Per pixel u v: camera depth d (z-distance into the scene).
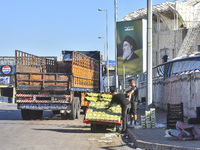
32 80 18.14
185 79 19.14
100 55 28.38
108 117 12.81
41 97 18.19
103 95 13.41
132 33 31.56
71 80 18.14
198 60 22.42
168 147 8.28
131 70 31.75
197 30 63.28
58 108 18.03
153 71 32.81
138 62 31.45
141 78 46.38
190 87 18.00
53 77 18.17
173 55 68.62
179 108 12.82
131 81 13.52
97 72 26.50
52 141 10.42
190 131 9.77
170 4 72.06
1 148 8.95
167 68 26.25
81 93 21.05
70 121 17.83
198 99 16.56
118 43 32.03
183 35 66.81
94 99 13.38
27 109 18.25
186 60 23.48
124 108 12.61
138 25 31.33
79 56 20.06
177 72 24.16
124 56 31.83
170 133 9.81
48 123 16.56
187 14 70.50
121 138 11.44
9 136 11.45
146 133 11.42
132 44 31.55
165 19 75.56
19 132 12.63
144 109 28.78
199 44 63.03
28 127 14.51
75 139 10.98
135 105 13.87
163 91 26.42
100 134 12.38
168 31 69.38
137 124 14.25
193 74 17.44
